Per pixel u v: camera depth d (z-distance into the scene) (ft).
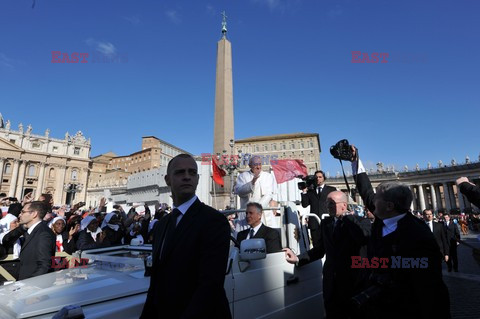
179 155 6.59
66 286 7.25
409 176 195.52
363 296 6.72
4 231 18.24
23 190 231.50
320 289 13.57
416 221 7.29
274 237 13.19
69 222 23.79
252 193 18.74
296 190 36.76
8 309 6.22
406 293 6.74
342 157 11.14
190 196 6.36
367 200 10.40
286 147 257.14
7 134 232.94
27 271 11.31
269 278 10.67
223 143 47.96
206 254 5.47
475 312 17.69
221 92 50.85
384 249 7.31
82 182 263.90
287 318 11.03
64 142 259.60
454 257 31.07
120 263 9.64
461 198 163.53
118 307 6.47
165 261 5.74
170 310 5.35
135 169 309.63
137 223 29.37
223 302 5.66
